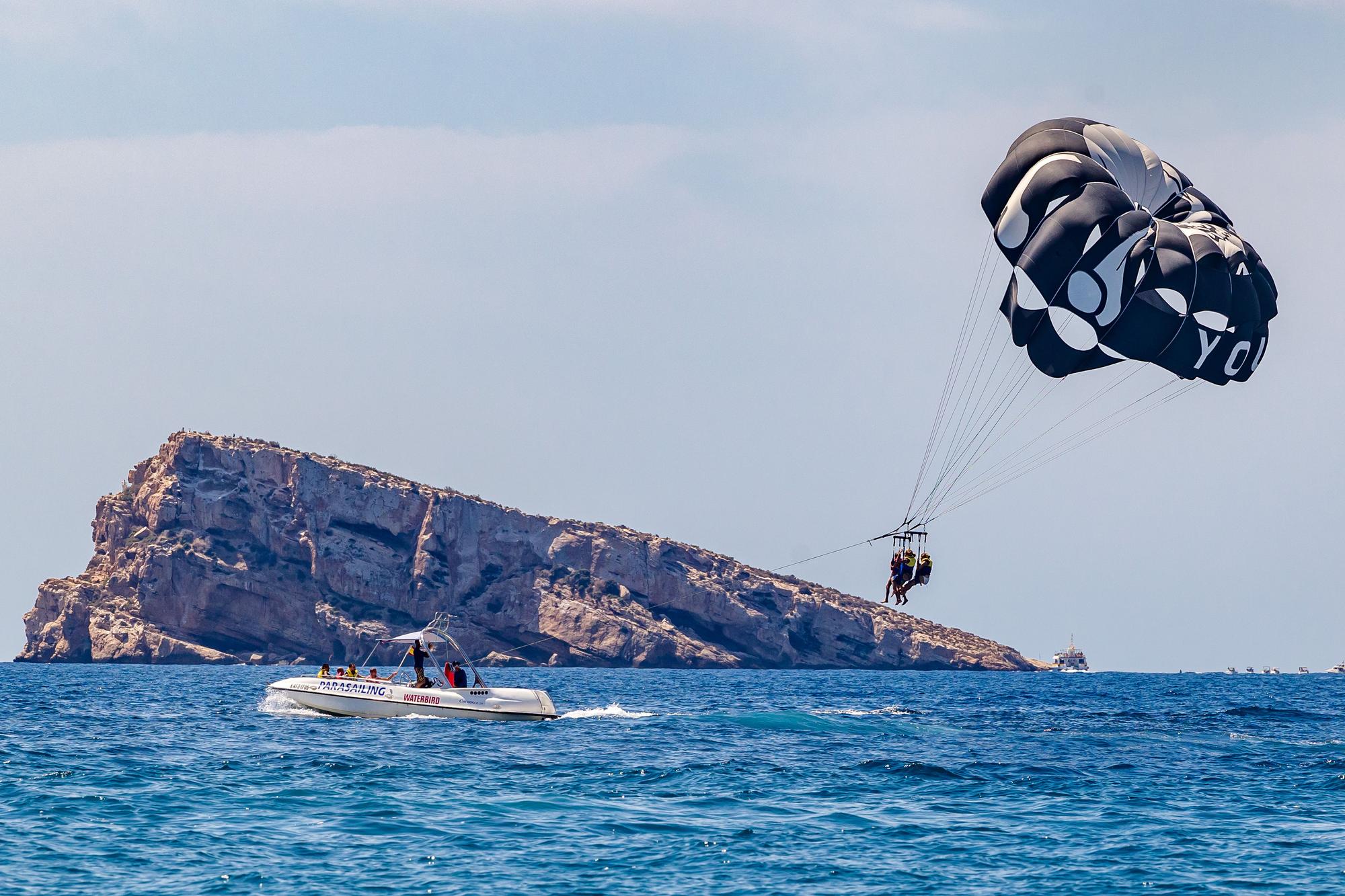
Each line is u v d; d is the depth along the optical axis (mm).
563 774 127500
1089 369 152875
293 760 135750
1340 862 91312
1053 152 151750
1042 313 152875
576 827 99938
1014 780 129875
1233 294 142750
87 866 84938
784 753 149250
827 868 88000
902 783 125750
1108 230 143500
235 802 108312
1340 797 121188
